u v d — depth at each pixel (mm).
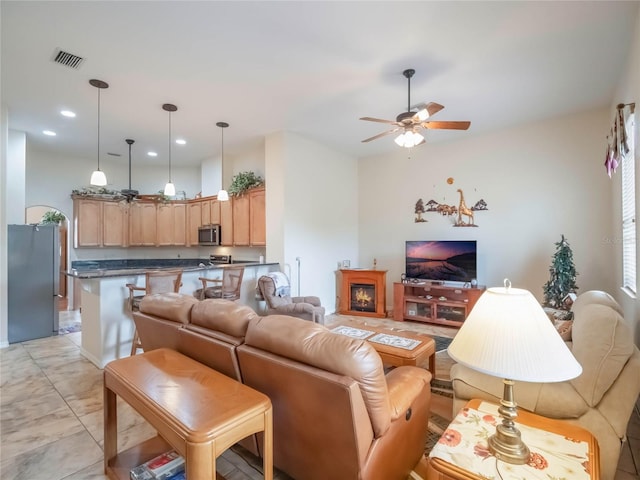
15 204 4801
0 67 3158
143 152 6145
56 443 2123
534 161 4695
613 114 3809
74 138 5277
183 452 1220
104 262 6730
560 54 2984
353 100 3938
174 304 2188
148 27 2598
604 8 2396
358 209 6570
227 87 3596
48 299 4473
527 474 1201
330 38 2754
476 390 1960
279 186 5035
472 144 5230
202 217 6602
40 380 3080
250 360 1590
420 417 1799
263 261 5516
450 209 5449
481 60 3084
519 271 4816
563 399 1721
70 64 3119
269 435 1426
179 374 1705
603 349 1696
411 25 2590
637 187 2578
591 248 4297
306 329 1496
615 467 1640
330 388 1284
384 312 5609
